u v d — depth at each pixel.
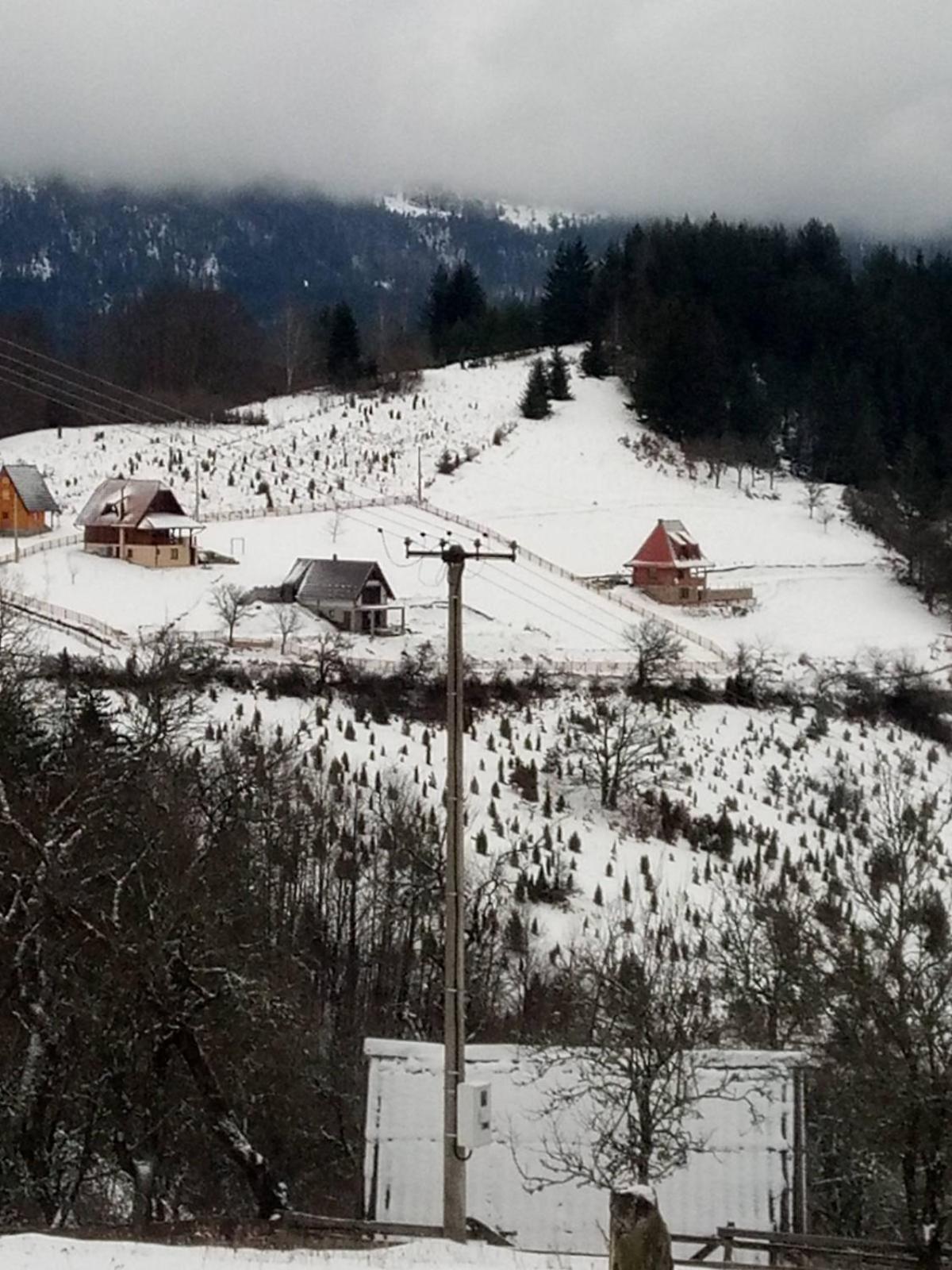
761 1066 24.52
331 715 62.19
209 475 116.25
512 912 42.72
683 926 45.38
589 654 80.19
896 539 112.31
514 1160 23.36
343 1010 37.56
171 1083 29.08
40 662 52.22
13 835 28.48
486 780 57.62
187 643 65.12
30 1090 26.33
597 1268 16.88
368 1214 23.08
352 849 42.88
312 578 81.50
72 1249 16.31
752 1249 21.64
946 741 75.38
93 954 27.84
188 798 34.47
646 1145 22.80
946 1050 23.34
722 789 61.69
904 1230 24.06
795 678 79.56
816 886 49.38
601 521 114.75
